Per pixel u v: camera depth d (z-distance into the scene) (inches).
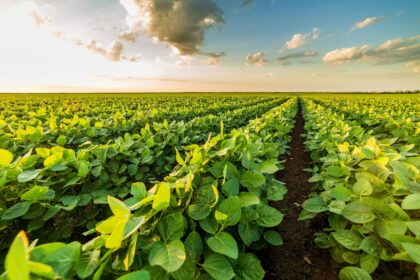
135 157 145.9
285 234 129.9
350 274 58.2
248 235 68.4
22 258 29.7
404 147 111.0
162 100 1347.2
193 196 72.6
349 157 110.3
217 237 55.1
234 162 106.1
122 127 245.3
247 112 470.9
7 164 87.2
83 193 106.8
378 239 63.2
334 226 84.1
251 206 78.0
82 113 446.6
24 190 83.7
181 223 54.6
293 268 104.3
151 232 56.3
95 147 120.0
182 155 203.6
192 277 48.9
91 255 43.4
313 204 91.5
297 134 492.7
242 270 60.0
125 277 37.3
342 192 80.7
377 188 78.4
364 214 64.1
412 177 73.5
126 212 54.4
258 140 131.0
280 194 85.1
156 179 185.5
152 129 298.4
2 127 216.2
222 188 72.1
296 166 263.9
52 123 201.6
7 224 80.0
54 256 39.1
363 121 339.0
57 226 103.9
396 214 61.9
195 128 253.1
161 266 47.7
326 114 339.9
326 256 109.4
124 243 51.1
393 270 64.1
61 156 103.3
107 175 117.5
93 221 114.7
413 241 51.3
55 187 102.4
